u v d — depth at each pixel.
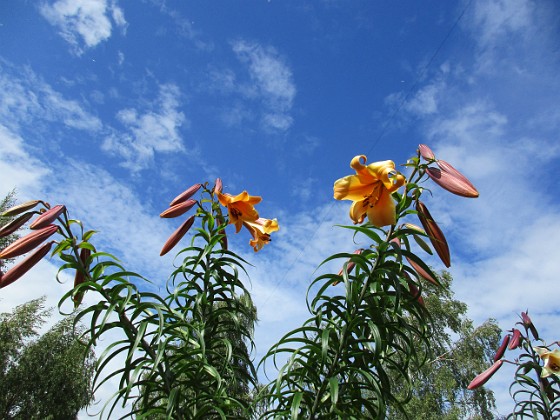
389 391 2.02
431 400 11.98
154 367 2.08
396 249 1.93
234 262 2.70
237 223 2.98
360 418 2.03
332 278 2.12
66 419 14.38
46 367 14.33
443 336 13.16
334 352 2.16
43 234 2.29
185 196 2.93
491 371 4.16
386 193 2.09
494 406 13.27
